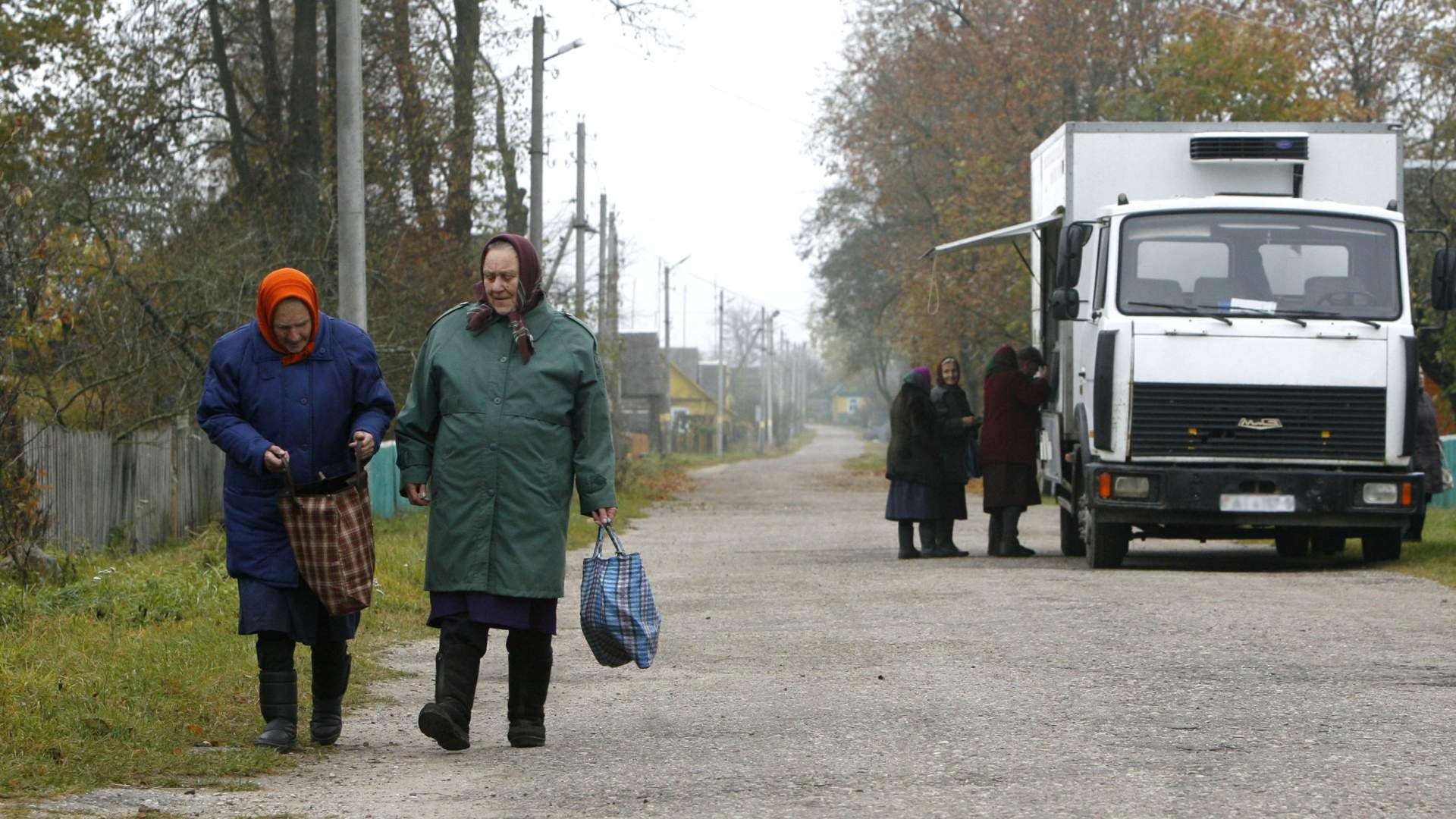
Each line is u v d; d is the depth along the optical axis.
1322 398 16.27
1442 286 16.88
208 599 12.83
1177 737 7.89
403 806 6.61
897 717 8.58
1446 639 11.23
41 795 6.58
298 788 6.96
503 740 8.23
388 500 24.45
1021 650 10.99
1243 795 6.59
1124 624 12.14
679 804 6.60
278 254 26.61
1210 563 18.28
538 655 8.00
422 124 30.42
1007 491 19.30
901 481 19.08
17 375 16.88
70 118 28.42
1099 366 16.56
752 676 10.26
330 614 7.71
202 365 23.12
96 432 18.52
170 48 30.33
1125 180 18.00
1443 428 33.34
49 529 17.03
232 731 8.20
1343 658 10.40
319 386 7.72
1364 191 17.73
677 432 121.25
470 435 7.70
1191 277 16.55
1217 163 17.78
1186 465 16.38
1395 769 7.09
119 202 25.23
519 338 7.76
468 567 7.66
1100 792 6.67
